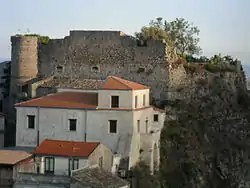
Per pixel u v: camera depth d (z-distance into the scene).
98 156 75.12
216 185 89.62
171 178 84.44
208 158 91.25
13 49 103.69
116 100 81.88
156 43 100.31
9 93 105.81
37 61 105.31
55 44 105.06
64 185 68.44
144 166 82.56
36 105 83.75
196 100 100.44
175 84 100.31
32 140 83.81
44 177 69.56
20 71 102.94
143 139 84.19
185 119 95.81
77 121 82.44
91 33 103.62
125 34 106.44
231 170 92.31
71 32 104.50
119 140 81.06
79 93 87.88
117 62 102.38
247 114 101.75
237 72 110.19
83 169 69.31
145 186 78.38
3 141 95.69
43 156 73.31
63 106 82.94
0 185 71.06
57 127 83.00
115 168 77.81
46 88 97.75
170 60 101.12
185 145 90.31
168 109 96.69
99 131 81.81
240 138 97.44
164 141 89.75
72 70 104.25
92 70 103.38
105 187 65.81
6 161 71.50
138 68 101.12
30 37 103.69
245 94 108.75
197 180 85.88
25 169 72.06
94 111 81.94
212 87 103.25
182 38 117.06
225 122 98.75
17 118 84.56
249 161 94.38
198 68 103.38
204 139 94.00
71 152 72.94
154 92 100.00
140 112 84.31
